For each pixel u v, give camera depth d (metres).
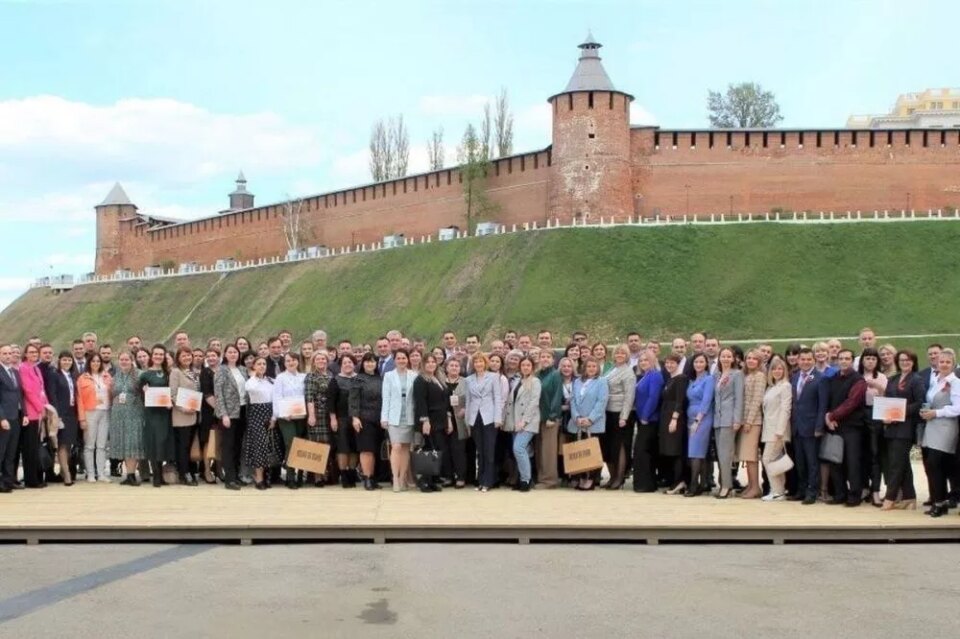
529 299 66.06
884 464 15.54
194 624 9.05
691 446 16.80
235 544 12.95
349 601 9.90
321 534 13.07
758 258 66.44
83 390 18.61
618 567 11.58
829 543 13.24
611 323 61.88
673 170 76.19
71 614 9.40
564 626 9.04
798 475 16.52
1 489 16.84
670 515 14.17
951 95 161.38
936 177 74.19
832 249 66.69
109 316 109.06
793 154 75.00
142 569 11.38
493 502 15.57
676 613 9.50
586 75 75.88
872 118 156.00
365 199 96.06
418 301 75.25
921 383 14.77
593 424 17.72
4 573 11.16
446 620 9.21
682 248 68.62
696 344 17.59
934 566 11.77
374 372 17.66
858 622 9.23
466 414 17.66
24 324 119.50
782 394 16.28
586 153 74.81
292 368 17.73
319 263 92.31
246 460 17.77
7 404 16.78
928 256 65.06
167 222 128.62
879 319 58.88
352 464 18.09
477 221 84.62
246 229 108.94
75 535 12.95
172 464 18.67
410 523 13.20
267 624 9.06
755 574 11.23
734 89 109.38
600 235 71.00
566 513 14.30
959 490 15.16
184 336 18.77
